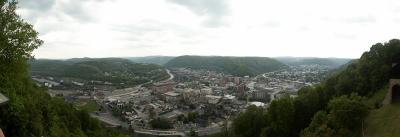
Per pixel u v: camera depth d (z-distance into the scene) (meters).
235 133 141.12
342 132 89.19
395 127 80.69
